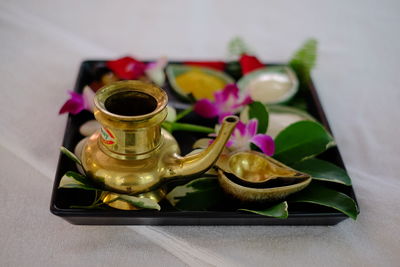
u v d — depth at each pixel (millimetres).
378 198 486
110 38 741
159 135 421
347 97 637
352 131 577
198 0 872
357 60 714
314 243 439
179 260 421
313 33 781
